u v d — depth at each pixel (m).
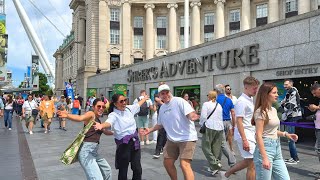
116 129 5.86
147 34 58.84
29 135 15.52
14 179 7.15
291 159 8.30
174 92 21.84
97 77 43.31
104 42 56.22
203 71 18.42
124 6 57.28
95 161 5.29
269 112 4.50
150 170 7.86
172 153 5.78
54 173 7.70
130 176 7.19
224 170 7.62
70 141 13.34
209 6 57.94
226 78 16.52
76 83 61.31
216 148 7.39
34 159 9.42
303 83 12.59
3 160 9.26
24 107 16.09
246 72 14.84
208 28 58.12
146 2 58.56
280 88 13.02
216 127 7.37
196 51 19.20
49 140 13.66
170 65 22.28
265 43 13.66
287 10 50.59
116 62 56.97
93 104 5.68
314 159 8.77
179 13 59.66
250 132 5.45
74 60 76.38
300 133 11.87
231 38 15.99
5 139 13.91
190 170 5.50
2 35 39.31
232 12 56.69
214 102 7.52
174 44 58.09
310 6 46.91
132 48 59.94
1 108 19.27
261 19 53.75
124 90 28.72
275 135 4.55
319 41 11.00
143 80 27.39
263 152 4.34
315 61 11.16
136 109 6.20
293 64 12.14
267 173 4.39
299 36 11.88
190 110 5.46
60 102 22.42
